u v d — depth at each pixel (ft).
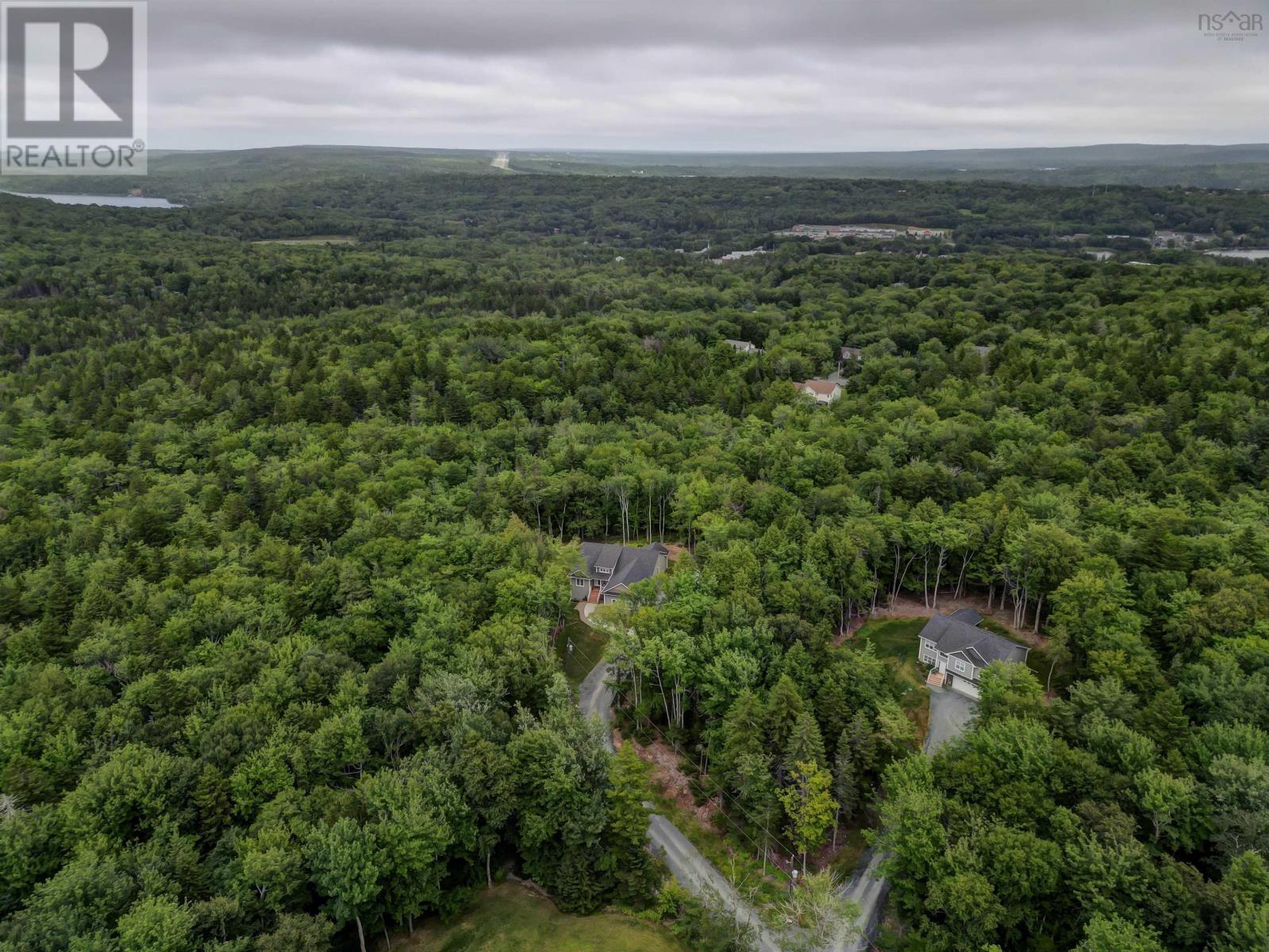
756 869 192.03
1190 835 161.17
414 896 169.27
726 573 258.37
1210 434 354.33
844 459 349.00
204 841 169.27
